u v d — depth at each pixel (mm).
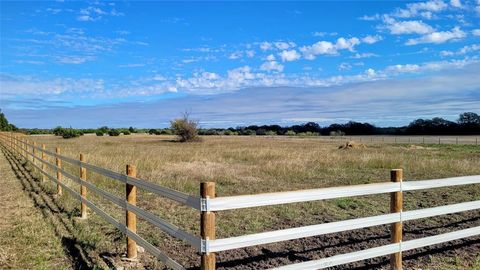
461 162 19391
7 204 9898
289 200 4168
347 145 35312
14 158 21828
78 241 6785
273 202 4059
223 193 11844
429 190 12164
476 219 8445
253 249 6465
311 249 6465
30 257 5984
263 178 15172
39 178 14094
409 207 9547
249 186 13211
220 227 7695
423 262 5828
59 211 9148
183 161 21766
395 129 106438
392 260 5137
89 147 35406
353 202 10078
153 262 5816
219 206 3752
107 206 9789
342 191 4543
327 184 13680
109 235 7262
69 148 33375
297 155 25078
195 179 14570
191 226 7840
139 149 32156
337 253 6246
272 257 6082
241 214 8766
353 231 7555
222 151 29094
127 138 66000
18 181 13867
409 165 19031
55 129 81188
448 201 10320
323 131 110562
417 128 102875
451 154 27984
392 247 5039
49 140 56156
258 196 3963
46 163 12945
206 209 3693
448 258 5996
